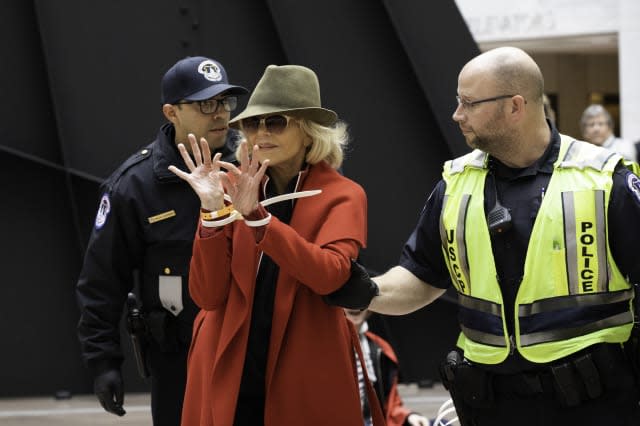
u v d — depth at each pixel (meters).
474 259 8.50
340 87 18.11
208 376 8.97
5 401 19.70
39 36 17.83
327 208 8.88
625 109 32.91
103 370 11.23
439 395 19.47
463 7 34.25
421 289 9.28
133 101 17.97
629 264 8.14
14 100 17.89
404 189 18.30
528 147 8.40
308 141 9.15
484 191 8.58
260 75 18.02
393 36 18.11
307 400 8.82
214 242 8.58
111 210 11.08
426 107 18.23
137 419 18.17
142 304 11.23
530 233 8.27
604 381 8.10
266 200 8.51
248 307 8.79
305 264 8.30
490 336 8.41
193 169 8.48
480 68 8.36
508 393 8.45
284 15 17.94
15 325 18.72
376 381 13.02
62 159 18.11
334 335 8.92
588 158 8.29
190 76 10.90
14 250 18.56
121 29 17.88
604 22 33.38
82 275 11.27
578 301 8.12
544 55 40.53
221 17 17.92
